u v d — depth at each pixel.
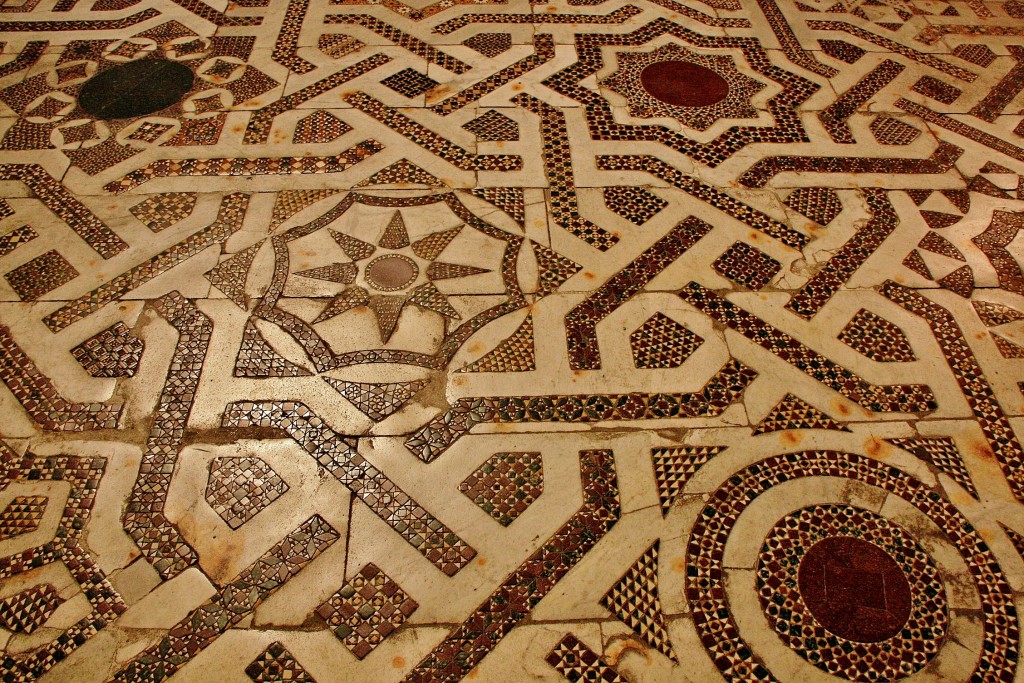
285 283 2.05
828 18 3.21
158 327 1.94
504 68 2.85
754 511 1.63
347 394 1.82
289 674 1.40
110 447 1.70
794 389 1.86
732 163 2.50
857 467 1.71
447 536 1.58
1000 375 1.91
